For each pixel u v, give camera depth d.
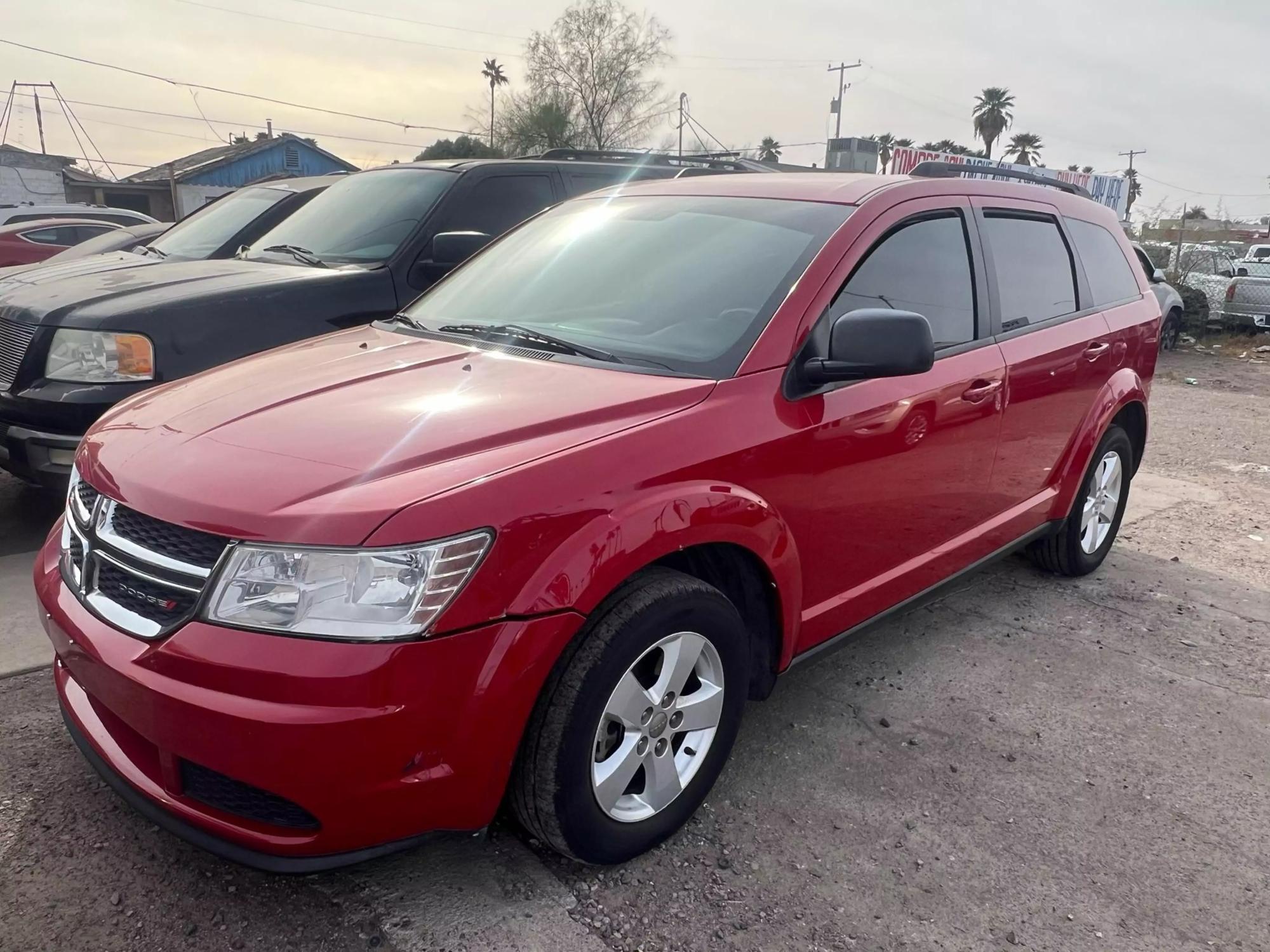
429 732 1.99
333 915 2.26
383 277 5.12
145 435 2.44
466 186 5.64
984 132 64.31
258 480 2.09
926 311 3.27
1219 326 17.11
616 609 2.24
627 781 2.37
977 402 3.39
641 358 2.78
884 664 3.73
